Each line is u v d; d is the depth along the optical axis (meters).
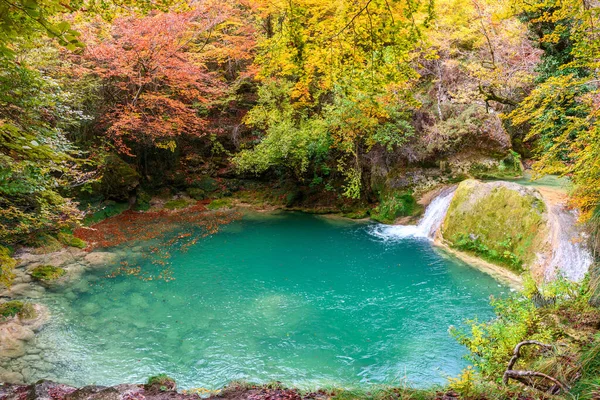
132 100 14.28
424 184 15.01
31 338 7.44
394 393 3.75
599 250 8.16
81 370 6.64
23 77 5.77
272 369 6.71
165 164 17.12
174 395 4.11
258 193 17.56
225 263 11.36
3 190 5.11
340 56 4.72
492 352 5.03
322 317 8.43
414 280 10.09
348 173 15.59
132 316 8.44
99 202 14.44
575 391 3.26
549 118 7.76
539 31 9.83
